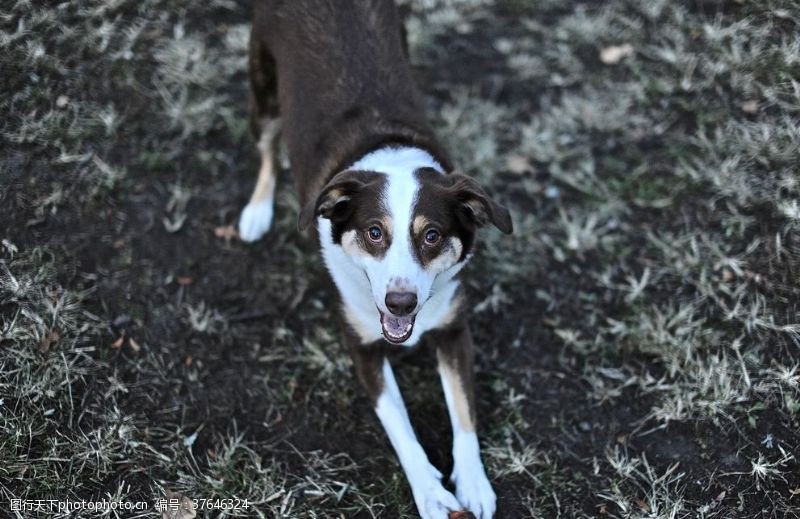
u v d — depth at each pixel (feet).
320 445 5.94
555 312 6.36
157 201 6.62
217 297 6.37
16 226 6.32
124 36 7.04
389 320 5.44
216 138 6.91
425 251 5.35
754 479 5.75
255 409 6.03
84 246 6.37
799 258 6.23
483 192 5.38
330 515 5.73
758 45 6.95
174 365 6.11
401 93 6.07
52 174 6.53
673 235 6.53
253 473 5.82
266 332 6.29
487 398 6.09
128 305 6.25
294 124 6.12
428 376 6.18
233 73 7.15
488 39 7.45
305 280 6.46
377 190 5.38
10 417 5.81
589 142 6.97
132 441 5.83
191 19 7.28
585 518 5.73
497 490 5.81
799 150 6.52
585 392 6.09
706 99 6.94
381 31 6.15
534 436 5.97
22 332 6.02
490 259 6.51
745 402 5.95
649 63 7.20
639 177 6.77
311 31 6.15
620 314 6.33
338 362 6.16
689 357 6.08
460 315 5.82
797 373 5.97
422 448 5.87
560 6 7.54
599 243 6.56
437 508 5.57
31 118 6.63
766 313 6.15
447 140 6.97
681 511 5.70
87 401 5.94
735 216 6.46
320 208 5.47
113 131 6.73
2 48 6.75
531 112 7.14
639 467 5.85
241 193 6.76
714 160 6.68
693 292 6.33
